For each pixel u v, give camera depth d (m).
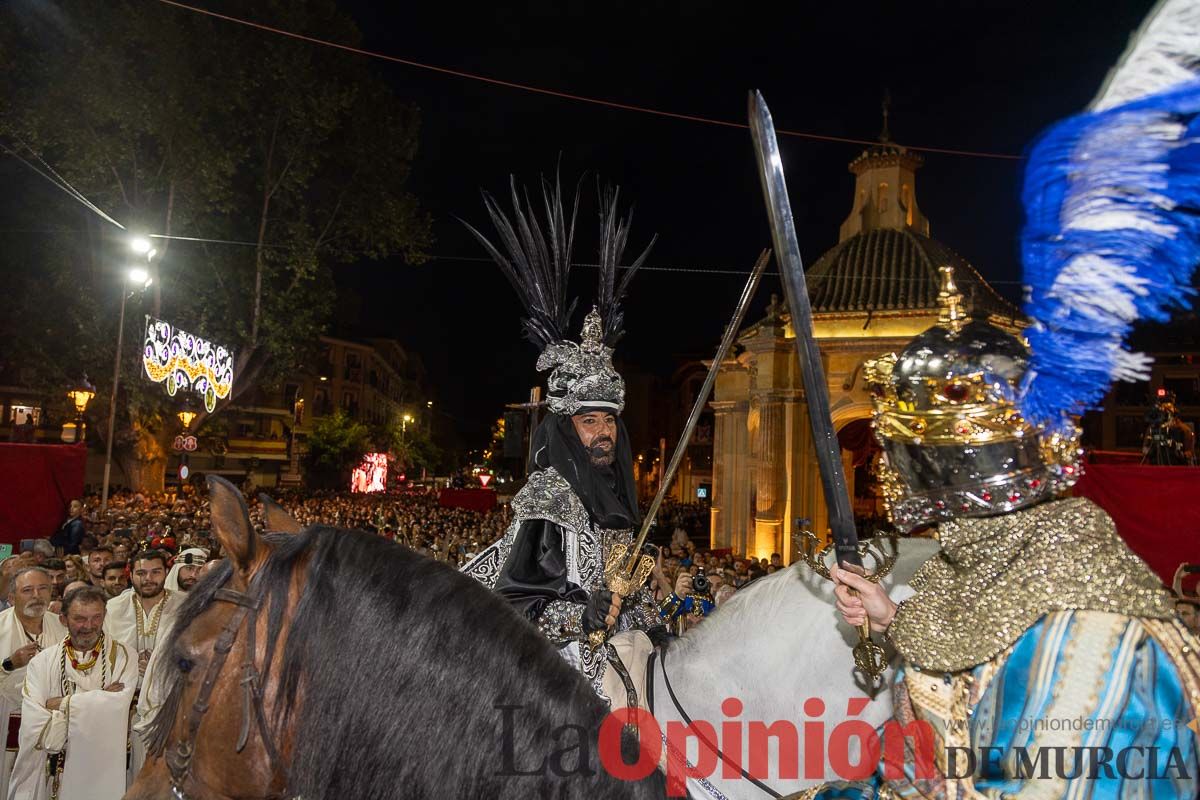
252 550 1.96
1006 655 1.74
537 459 3.43
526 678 1.94
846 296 22.83
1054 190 1.93
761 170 1.91
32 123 22.30
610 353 3.48
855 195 26.52
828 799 2.00
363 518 28.03
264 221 25.67
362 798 1.83
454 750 1.85
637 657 2.75
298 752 1.85
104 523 17.16
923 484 1.91
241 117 25.27
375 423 80.19
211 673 1.90
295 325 26.27
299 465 61.41
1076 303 1.84
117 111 22.53
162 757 1.95
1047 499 1.86
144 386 26.08
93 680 6.23
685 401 65.69
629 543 3.19
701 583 6.60
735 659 2.59
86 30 22.59
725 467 25.97
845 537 1.96
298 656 1.89
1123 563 1.72
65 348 26.47
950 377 1.84
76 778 6.01
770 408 22.48
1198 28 1.74
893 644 1.89
